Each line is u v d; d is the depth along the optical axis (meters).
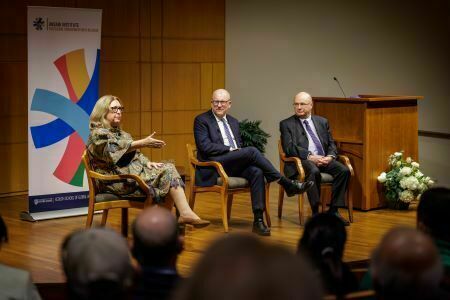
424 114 8.30
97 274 1.60
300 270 0.92
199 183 5.72
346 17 8.23
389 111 6.62
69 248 1.66
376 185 6.61
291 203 7.00
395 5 8.19
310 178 5.95
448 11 8.05
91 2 7.64
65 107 6.03
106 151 5.04
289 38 8.37
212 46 8.56
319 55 8.30
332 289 2.25
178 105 8.41
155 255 2.02
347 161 6.20
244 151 5.68
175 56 8.32
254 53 8.53
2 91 7.12
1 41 7.05
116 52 7.91
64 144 6.07
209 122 5.90
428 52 8.17
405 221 6.14
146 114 8.20
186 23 8.35
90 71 6.12
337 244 2.29
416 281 1.62
